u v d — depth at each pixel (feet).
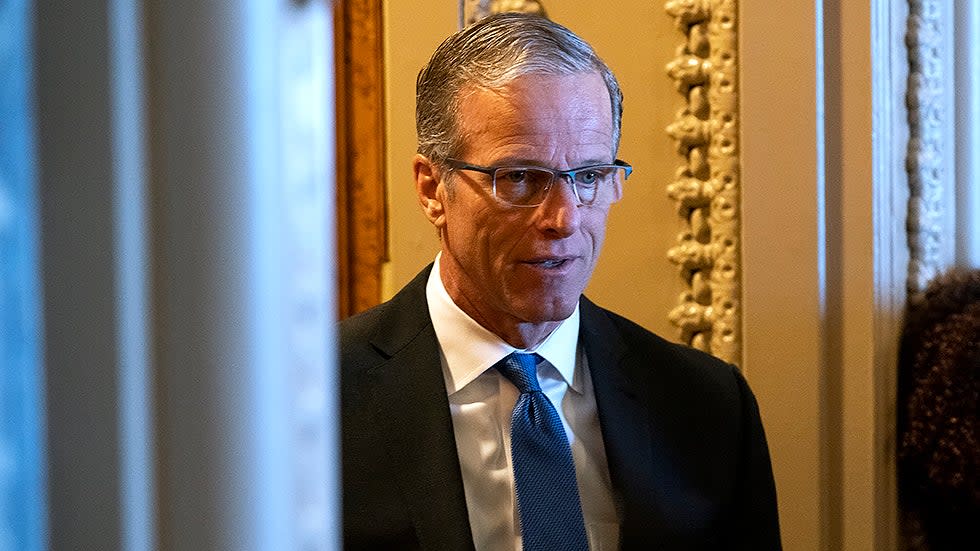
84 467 1.84
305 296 2.07
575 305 7.94
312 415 2.08
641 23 12.16
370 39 12.35
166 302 1.89
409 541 7.70
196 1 1.87
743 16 11.76
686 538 8.18
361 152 12.47
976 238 12.40
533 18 8.02
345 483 7.84
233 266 1.91
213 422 1.91
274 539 1.97
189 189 1.88
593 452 8.36
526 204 7.70
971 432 10.77
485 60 7.78
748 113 11.81
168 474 1.90
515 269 7.76
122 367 1.84
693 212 12.19
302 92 2.07
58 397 1.83
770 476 8.71
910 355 11.72
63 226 1.83
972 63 12.26
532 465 7.93
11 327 1.76
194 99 1.88
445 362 8.25
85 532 1.85
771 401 11.89
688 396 8.63
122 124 1.83
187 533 1.91
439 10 12.16
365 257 12.57
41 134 1.82
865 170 11.66
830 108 11.72
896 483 11.88
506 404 8.22
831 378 11.88
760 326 11.88
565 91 7.72
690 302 12.26
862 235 11.71
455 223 7.95
